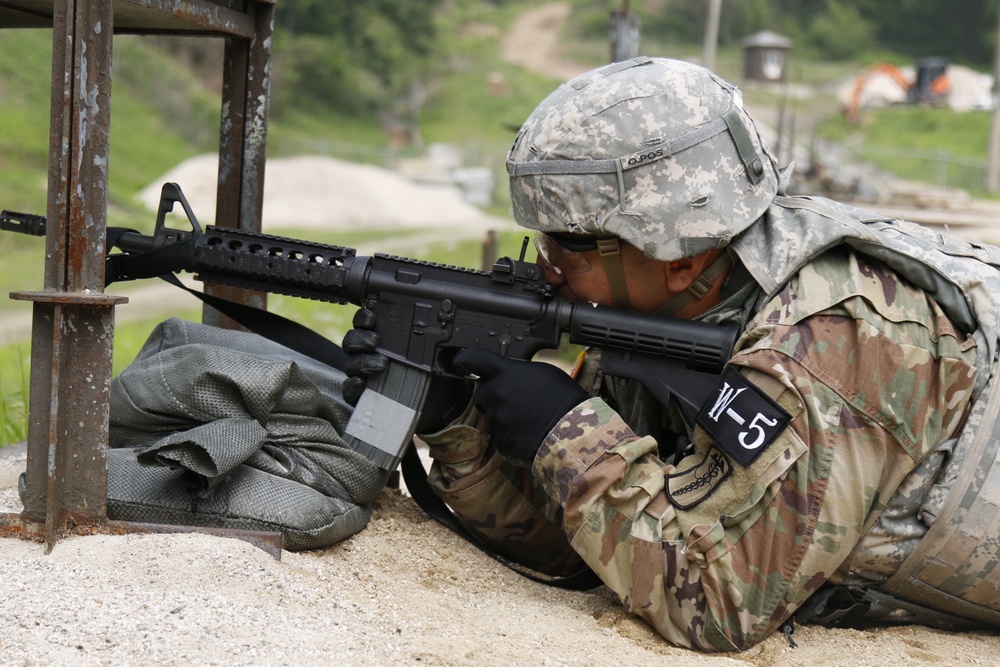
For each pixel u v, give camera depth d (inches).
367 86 1594.5
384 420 92.0
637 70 85.1
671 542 78.7
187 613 69.9
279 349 103.2
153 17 98.9
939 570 82.4
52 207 78.0
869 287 79.5
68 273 78.2
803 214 83.7
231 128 111.5
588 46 1952.5
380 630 73.2
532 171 84.7
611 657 73.7
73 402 79.6
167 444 80.0
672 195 81.6
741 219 82.6
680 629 78.9
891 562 82.3
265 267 94.1
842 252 82.3
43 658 62.9
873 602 85.0
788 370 77.3
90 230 78.6
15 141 944.9
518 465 85.0
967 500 80.0
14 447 123.6
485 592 88.0
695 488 80.5
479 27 2015.3
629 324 86.2
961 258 85.4
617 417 82.5
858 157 1280.8
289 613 73.0
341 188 979.9
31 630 65.8
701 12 1955.0
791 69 1876.2
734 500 78.2
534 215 86.0
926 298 81.2
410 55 1732.3
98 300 77.5
